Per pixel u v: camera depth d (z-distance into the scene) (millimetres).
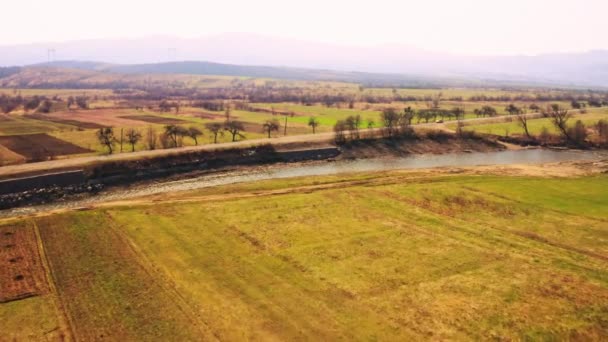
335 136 119500
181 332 31781
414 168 97062
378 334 31875
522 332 32344
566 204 64250
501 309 35312
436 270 42062
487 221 56875
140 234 49812
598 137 129750
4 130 122938
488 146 125688
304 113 180875
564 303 36375
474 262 44000
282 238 49312
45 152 94000
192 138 114125
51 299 35938
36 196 70500
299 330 32281
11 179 71625
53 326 32281
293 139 115688
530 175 85562
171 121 147750
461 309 35219
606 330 32812
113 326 32375
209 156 96562
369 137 121750
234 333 31797
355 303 35938
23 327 32094
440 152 119812
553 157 113812
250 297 36688
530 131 139125
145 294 36812
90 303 35406
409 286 38875
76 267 41625
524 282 39906
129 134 103250
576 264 43938
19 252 44750
